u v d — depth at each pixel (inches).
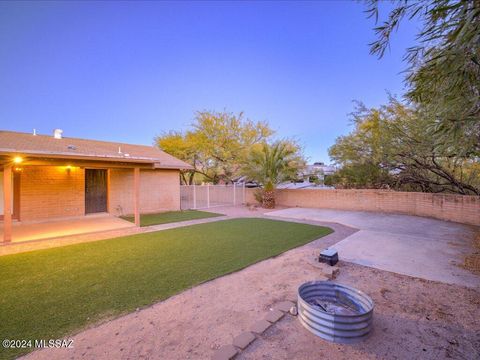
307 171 762.2
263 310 138.2
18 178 393.7
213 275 189.0
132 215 492.1
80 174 456.1
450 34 109.6
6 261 222.5
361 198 550.6
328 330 111.7
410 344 109.4
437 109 148.3
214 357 99.4
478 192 437.7
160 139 947.3
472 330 119.6
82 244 279.4
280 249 257.0
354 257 231.6
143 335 115.7
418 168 481.1
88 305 144.1
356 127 523.5
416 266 207.9
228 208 617.3
